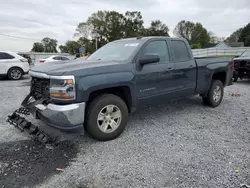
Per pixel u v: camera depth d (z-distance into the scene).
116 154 3.02
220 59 5.42
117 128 3.50
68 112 2.87
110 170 2.63
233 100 6.21
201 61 4.87
